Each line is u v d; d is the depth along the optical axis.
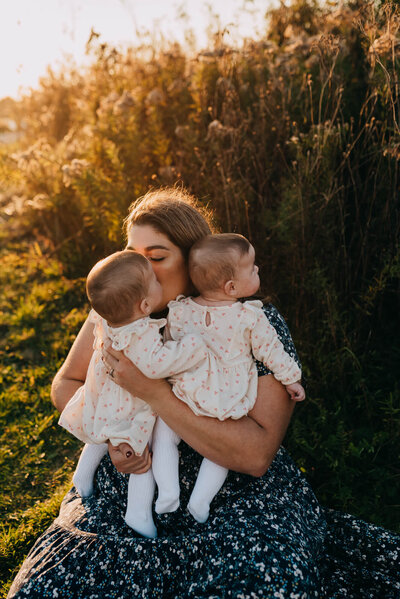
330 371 2.83
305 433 2.63
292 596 1.31
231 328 1.65
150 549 1.46
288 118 3.13
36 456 2.88
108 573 1.46
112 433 1.63
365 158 3.00
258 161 3.16
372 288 2.73
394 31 2.50
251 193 3.13
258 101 3.55
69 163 4.30
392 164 2.76
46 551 1.54
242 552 1.38
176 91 3.93
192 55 4.17
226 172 3.21
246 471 1.62
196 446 1.62
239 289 1.68
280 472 1.77
